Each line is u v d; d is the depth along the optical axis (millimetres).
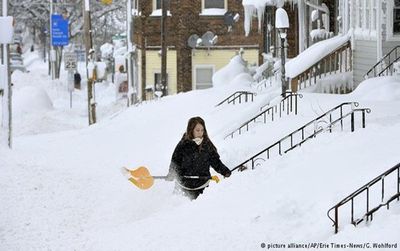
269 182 18312
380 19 39000
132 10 76938
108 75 125500
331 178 17297
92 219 19422
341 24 45031
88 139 37781
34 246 16594
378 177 14586
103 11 107438
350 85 41312
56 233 17875
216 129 30906
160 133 36375
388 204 14227
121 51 97500
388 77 34125
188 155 19594
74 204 21031
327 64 41156
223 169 19781
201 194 18969
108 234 16797
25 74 102000
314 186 17016
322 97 31906
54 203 21062
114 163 29891
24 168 25766
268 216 15555
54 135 42656
